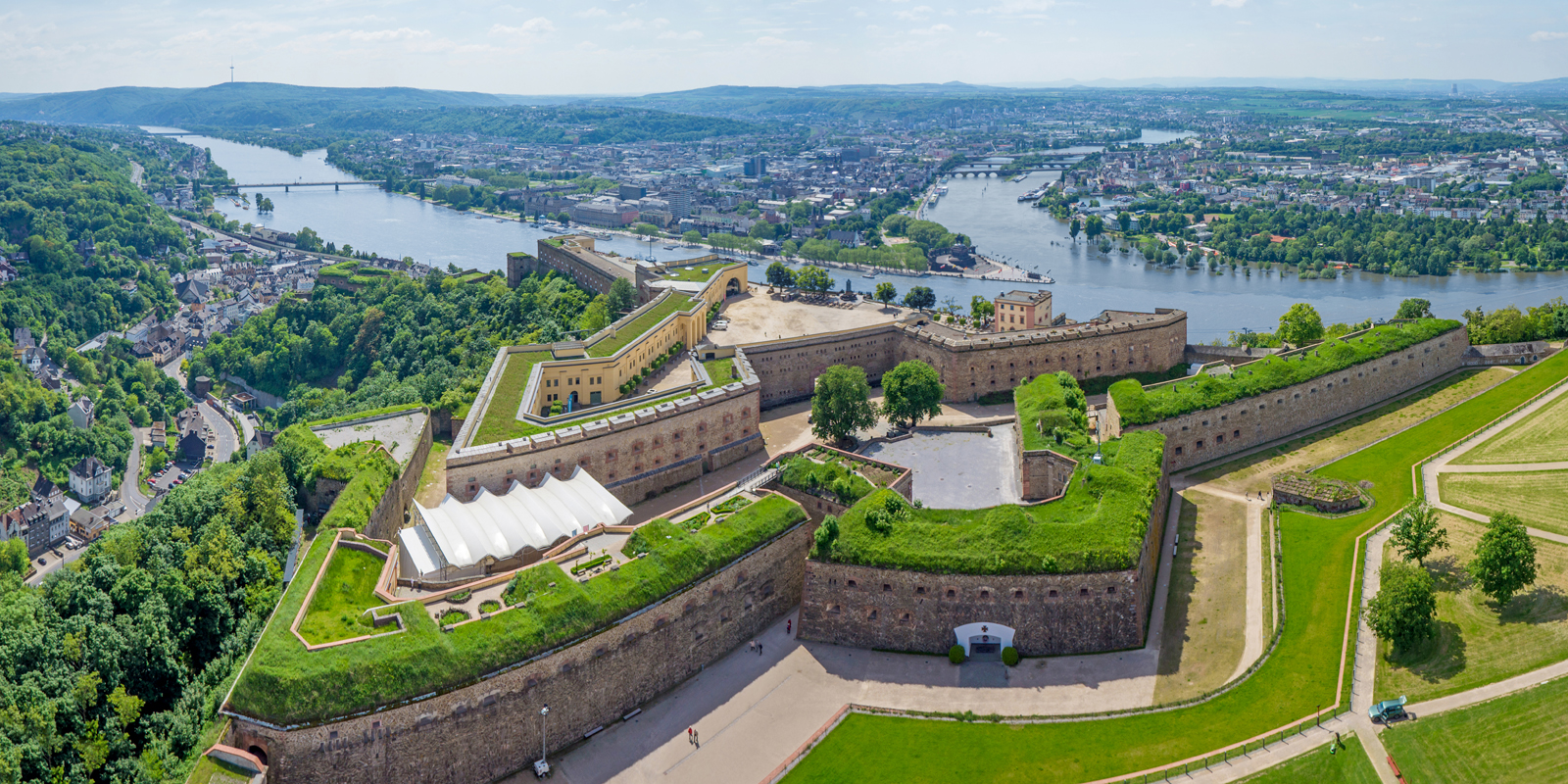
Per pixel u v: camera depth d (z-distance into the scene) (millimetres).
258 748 170375
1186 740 182375
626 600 196625
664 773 182625
